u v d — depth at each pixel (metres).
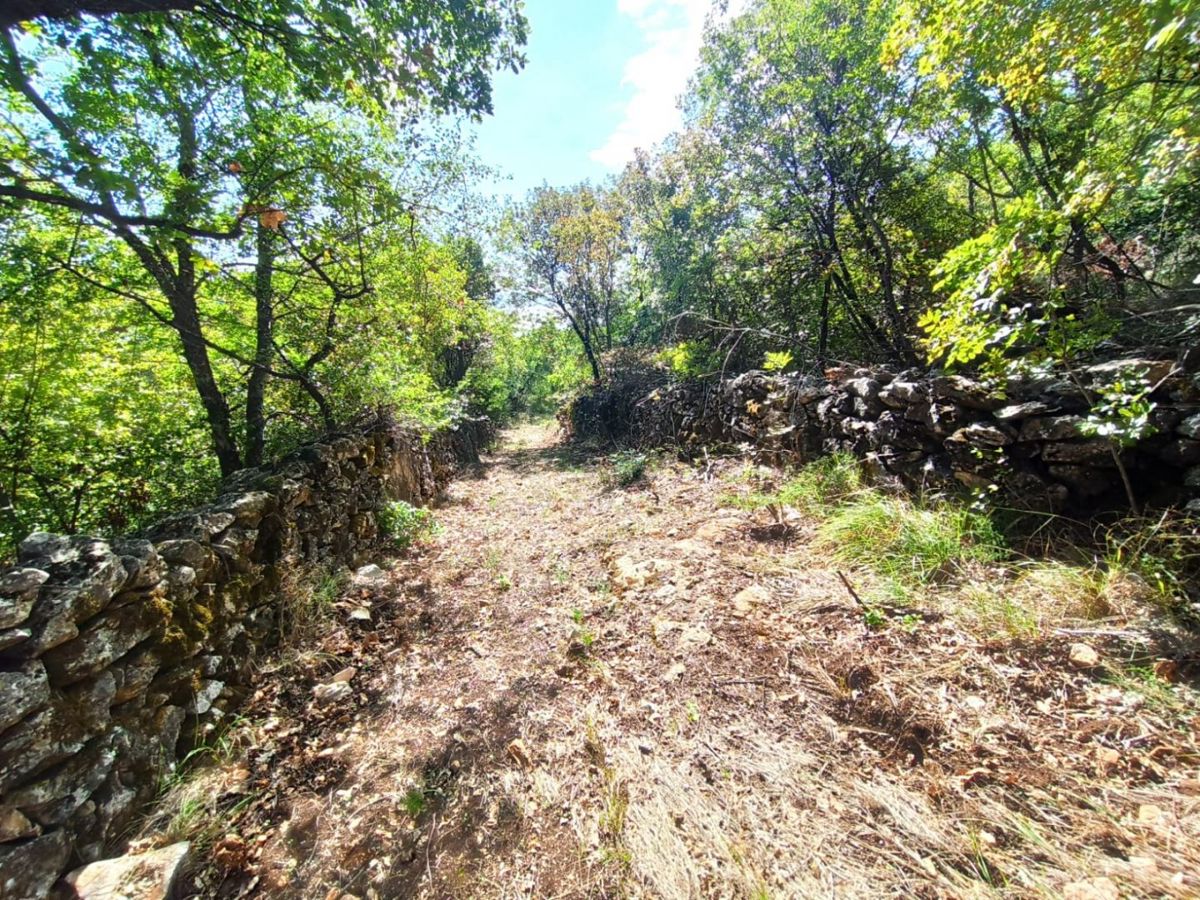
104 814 1.68
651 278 12.44
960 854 1.43
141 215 3.50
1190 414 2.30
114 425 4.97
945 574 2.71
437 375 13.20
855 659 2.24
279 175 4.23
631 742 2.08
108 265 4.43
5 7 2.39
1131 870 1.30
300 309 5.46
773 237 7.45
